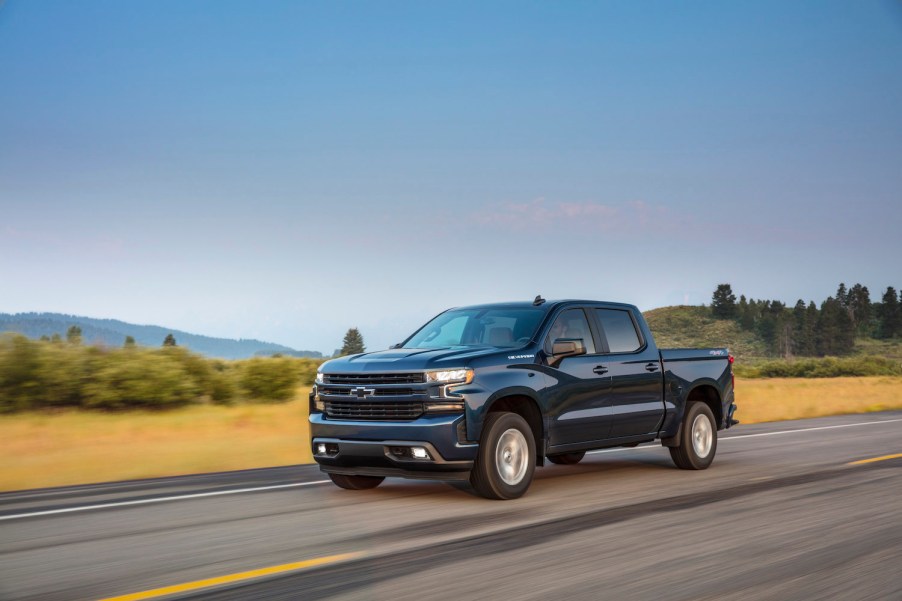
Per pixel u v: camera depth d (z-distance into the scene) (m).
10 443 14.25
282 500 7.94
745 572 4.99
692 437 9.98
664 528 6.34
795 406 25.84
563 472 9.96
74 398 20.23
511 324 8.79
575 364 8.65
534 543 5.84
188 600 4.52
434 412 7.53
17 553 5.78
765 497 7.82
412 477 7.72
